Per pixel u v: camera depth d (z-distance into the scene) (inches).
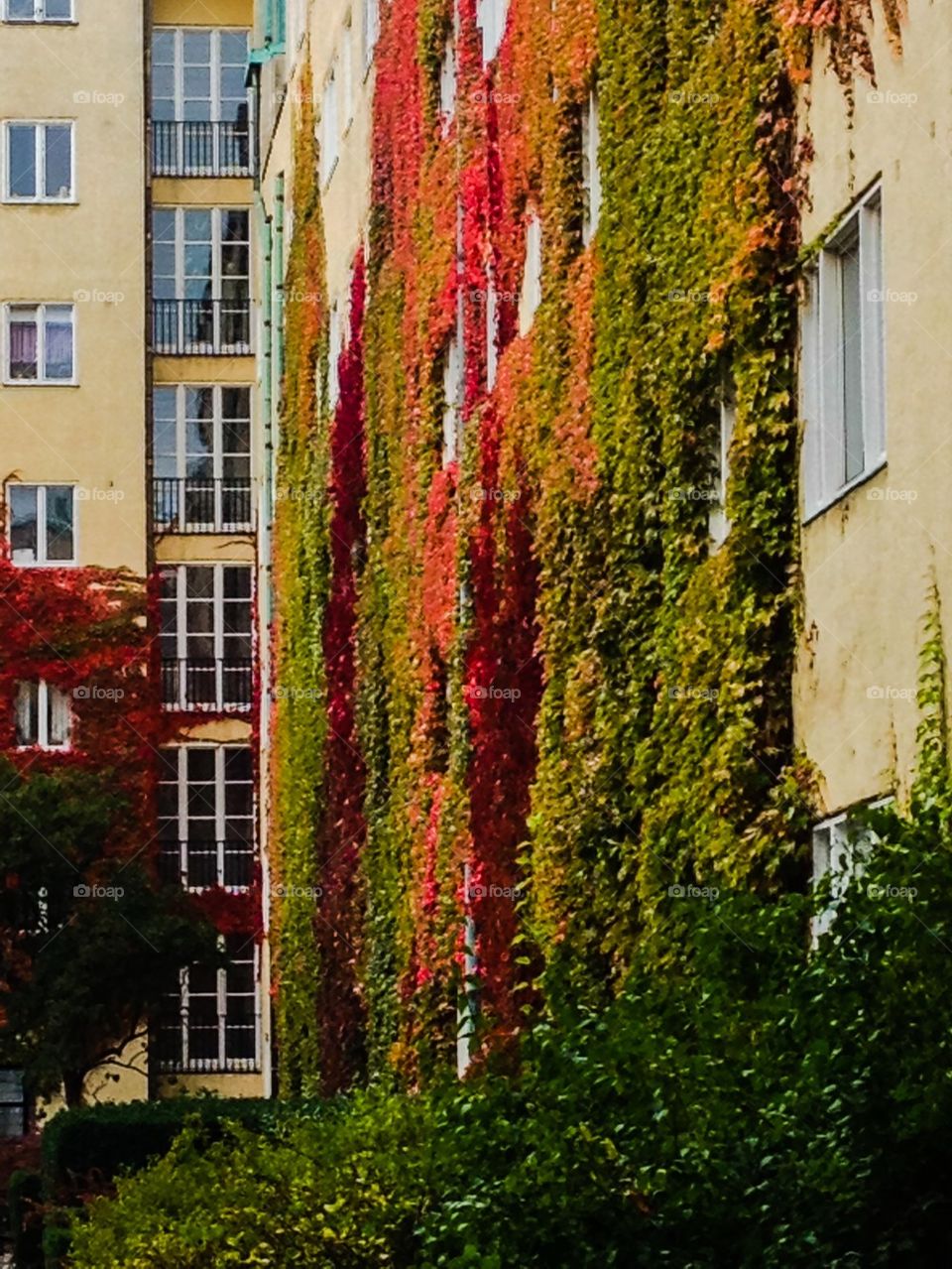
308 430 1700.3
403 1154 652.7
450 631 1160.2
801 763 690.2
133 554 2097.7
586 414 893.2
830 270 684.7
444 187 1226.6
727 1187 474.0
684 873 749.3
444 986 1141.1
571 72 933.2
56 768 2021.4
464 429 1146.0
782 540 706.2
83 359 2121.1
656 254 804.6
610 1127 508.1
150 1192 777.6
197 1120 910.4
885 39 628.7
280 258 1930.4
